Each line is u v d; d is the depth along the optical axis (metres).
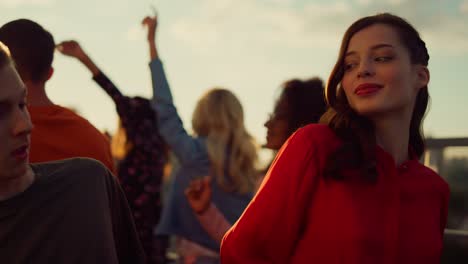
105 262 1.70
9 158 1.58
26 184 1.67
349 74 1.89
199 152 3.62
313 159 1.82
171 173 4.41
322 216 1.78
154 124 4.09
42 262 1.64
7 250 1.63
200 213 2.38
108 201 1.77
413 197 1.88
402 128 1.92
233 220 3.58
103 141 2.52
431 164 3.68
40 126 2.38
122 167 4.11
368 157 1.79
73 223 1.67
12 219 1.63
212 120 3.67
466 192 3.62
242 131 3.65
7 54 1.58
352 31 1.90
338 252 1.76
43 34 2.48
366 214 1.78
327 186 1.80
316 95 2.68
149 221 4.11
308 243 1.79
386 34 1.86
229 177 3.58
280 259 1.83
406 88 1.87
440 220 1.96
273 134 2.73
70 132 2.42
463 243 3.50
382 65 1.85
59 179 1.70
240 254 1.80
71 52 3.64
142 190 4.08
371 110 1.84
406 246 1.83
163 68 3.82
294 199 1.79
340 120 1.86
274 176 1.83
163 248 4.19
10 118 1.57
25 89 1.61
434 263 1.88
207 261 3.54
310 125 1.90
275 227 1.79
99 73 3.84
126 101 3.97
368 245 1.76
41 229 1.65
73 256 1.66
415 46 1.90
